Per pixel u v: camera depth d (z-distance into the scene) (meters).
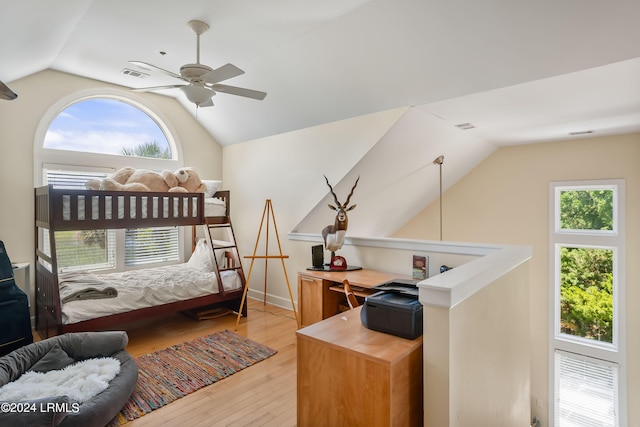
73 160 4.16
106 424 2.12
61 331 3.04
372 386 1.44
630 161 4.17
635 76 2.54
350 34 2.83
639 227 4.12
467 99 3.06
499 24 2.31
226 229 5.48
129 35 3.08
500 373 2.03
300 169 4.32
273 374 2.85
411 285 2.03
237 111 4.56
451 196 5.67
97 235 4.40
